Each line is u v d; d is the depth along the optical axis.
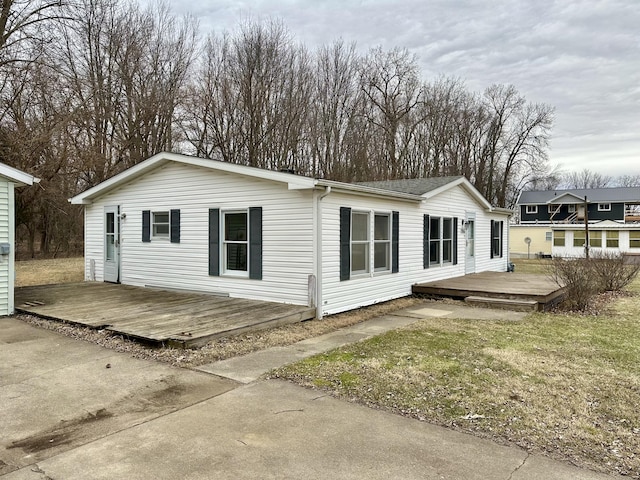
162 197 10.50
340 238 8.52
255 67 23.30
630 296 11.68
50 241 23.72
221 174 9.31
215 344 5.96
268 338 6.39
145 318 7.10
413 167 30.52
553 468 2.88
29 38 14.63
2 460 2.94
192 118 22.77
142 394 4.18
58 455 3.01
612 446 3.19
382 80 28.34
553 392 4.28
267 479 2.73
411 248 11.05
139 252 11.08
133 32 21.08
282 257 8.44
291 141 24.02
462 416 3.70
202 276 9.73
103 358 5.33
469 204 14.34
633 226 28.56
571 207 39.22
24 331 6.73
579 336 6.74
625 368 5.09
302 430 3.42
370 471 2.83
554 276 11.73
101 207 12.07
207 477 2.74
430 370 4.91
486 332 6.96
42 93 15.62
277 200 8.48
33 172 15.74
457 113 32.81
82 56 19.70
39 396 4.12
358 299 9.08
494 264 16.61
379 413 3.76
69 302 8.66
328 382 4.52
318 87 25.20
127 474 2.77
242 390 4.29
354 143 26.23
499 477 2.76
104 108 20.05
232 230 9.35
